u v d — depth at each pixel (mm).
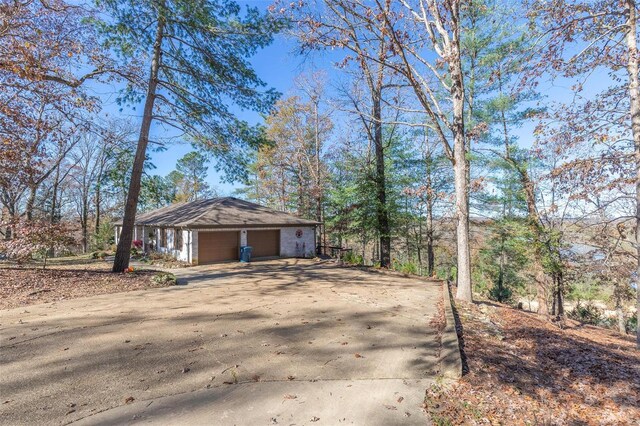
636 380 5535
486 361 5426
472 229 21250
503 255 19562
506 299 19359
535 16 8984
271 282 12094
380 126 18375
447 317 7352
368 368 4750
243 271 15086
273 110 14805
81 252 29469
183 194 43375
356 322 7023
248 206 22188
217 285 11367
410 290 11008
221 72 13570
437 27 10133
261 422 3363
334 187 25031
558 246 13164
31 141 11086
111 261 18750
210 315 7328
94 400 3723
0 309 7523
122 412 3492
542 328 8758
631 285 12258
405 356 5227
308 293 10102
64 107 10875
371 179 18875
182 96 14023
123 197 33469
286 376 4426
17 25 8734
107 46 12102
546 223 14258
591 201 10312
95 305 8102
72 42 10383
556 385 5000
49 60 10203
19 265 13023
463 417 3676
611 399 4703
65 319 6812
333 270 15617
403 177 20000
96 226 30641
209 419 3395
